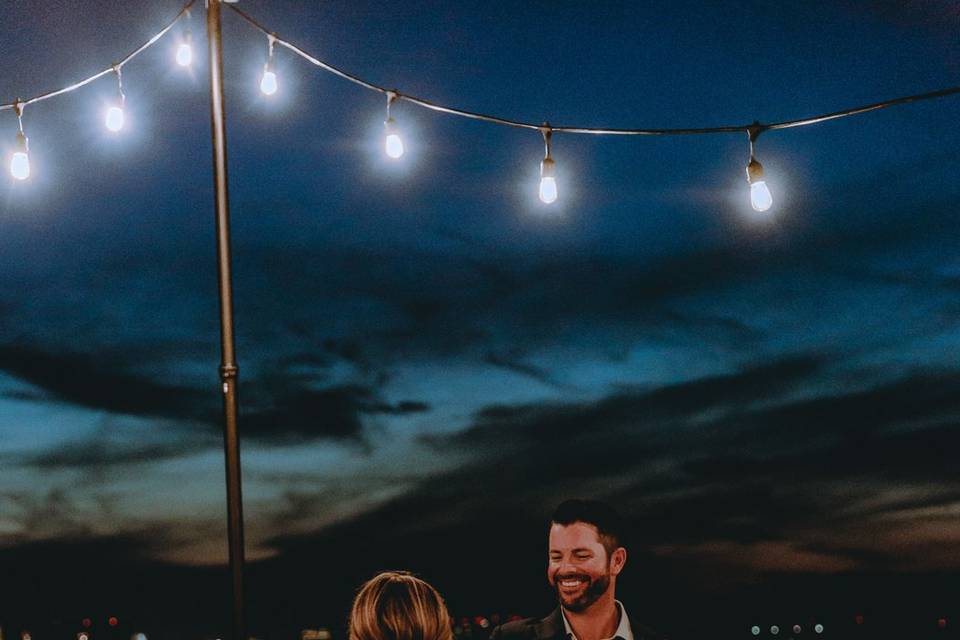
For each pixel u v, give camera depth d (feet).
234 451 17.29
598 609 11.51
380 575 11.03
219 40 18.62
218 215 17.95
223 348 17.53
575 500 11.76
